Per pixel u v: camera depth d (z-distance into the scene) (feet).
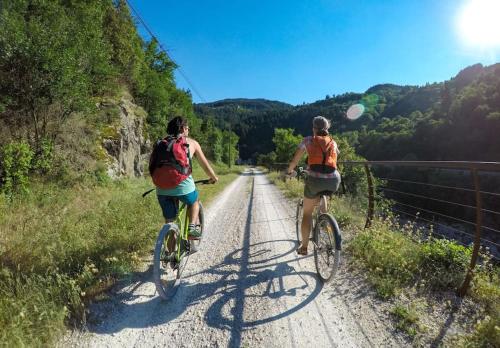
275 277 12.75
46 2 30.76
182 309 10.21
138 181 43.65
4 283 9.46
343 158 70.33
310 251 16.01
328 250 11.94
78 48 29.81
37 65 26.30
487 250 11.75
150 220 18.43
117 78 51.90
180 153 11.03
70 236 14.75
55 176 27.86
